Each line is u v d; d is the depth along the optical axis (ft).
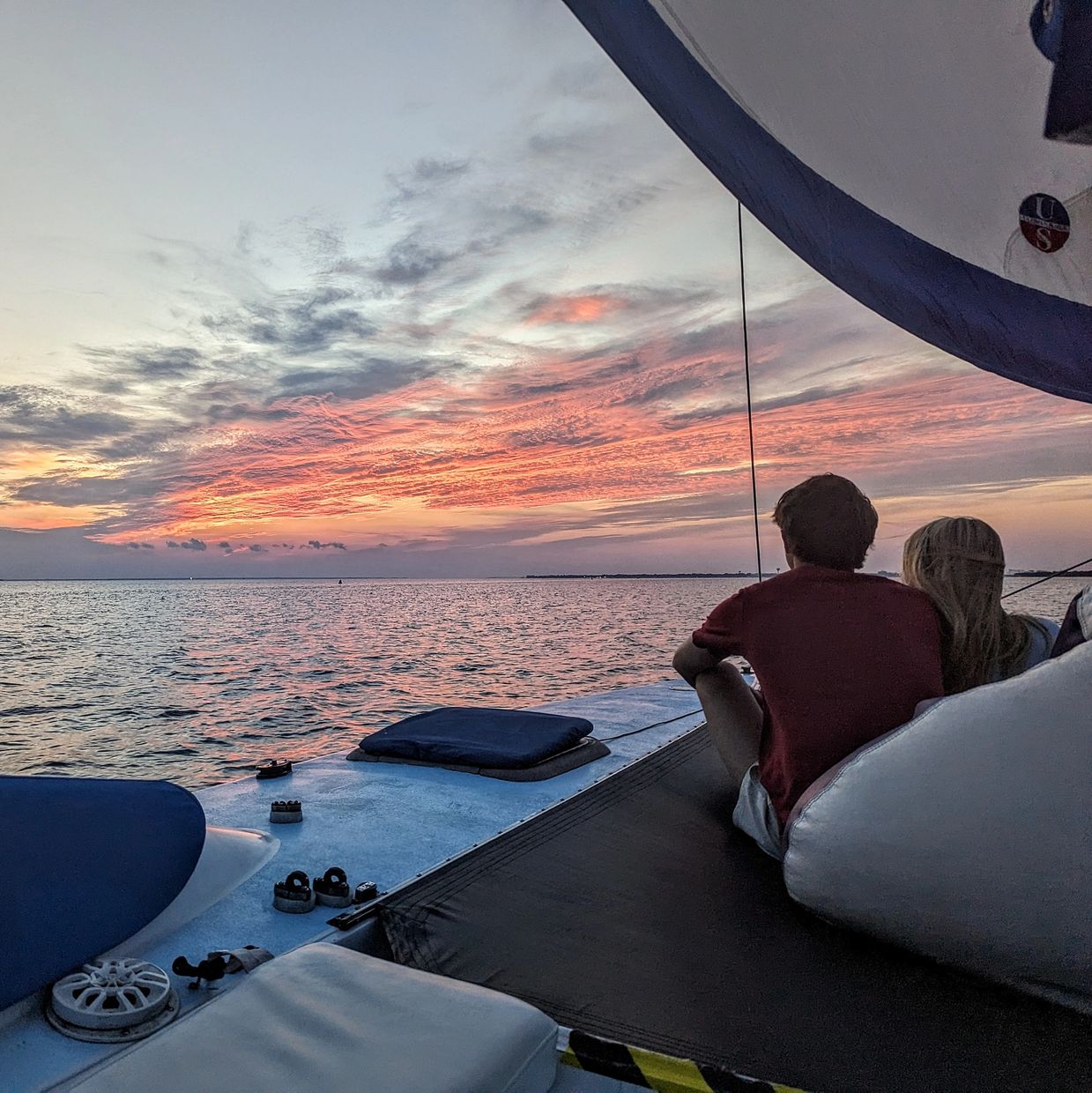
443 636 95.14
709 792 6.05
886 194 8.60
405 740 7.59
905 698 3.98
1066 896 2.73
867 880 3.17
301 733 33.19
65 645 94.02
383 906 3.88
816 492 4.56
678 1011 2.94
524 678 48.47
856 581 4.33
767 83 7.82
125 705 44.01
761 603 4.38
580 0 6.21
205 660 70.95
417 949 3.48
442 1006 2.62
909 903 3.07
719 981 3.17
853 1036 2.76
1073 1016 2.85
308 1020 2.52
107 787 3.97
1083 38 8.70
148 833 3.81
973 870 2.87
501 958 3.38
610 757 7.90
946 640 4.22
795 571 4.46
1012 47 8.62
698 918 3.80
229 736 33.19
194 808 4.16
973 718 2.95
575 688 42.57
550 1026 2.63
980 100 8.77
